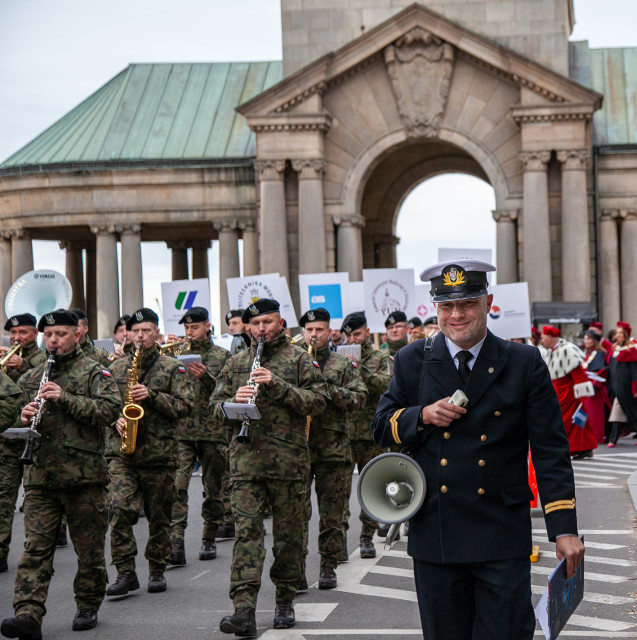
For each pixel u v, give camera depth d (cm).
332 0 5272
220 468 1589
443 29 5012
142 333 1359
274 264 5125
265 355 1198
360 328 1709
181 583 1396
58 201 5478
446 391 733
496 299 2367
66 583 1440
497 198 5084
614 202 5212
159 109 5931
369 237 6162
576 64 5928
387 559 1516
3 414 1105
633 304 5212
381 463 727
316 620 1159
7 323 1669
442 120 5116
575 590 710
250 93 6025
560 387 2688
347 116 5175
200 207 5444
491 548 706
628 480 2181
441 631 720
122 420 1317
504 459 721
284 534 1145
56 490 1135
